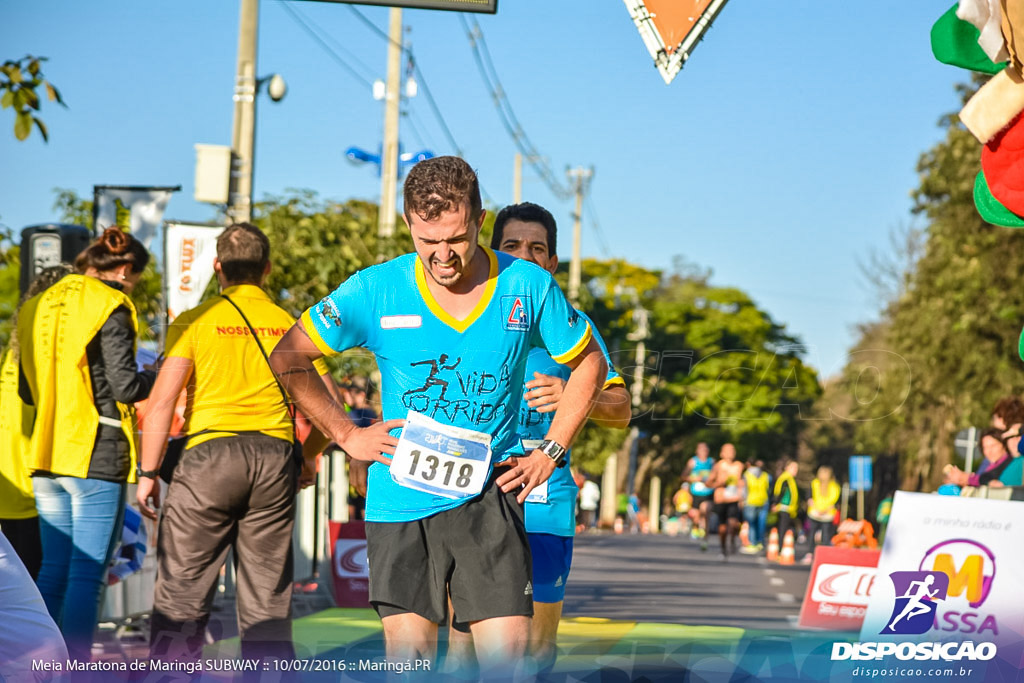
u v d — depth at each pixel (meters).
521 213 6.42
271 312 6.54
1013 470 6.64
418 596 5.06
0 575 4.97
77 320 6.62
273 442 6.46
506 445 5.16
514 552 5.04
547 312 5.03
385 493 5.09
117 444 6.75
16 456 6.89
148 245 6.77
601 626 5.87
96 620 6.64
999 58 4.97
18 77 6.65
